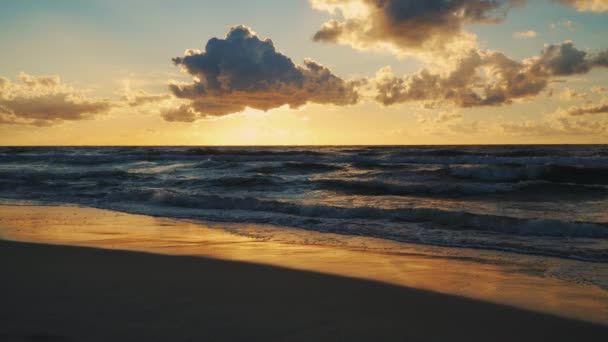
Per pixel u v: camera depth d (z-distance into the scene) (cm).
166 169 2653
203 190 1703
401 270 571
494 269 583
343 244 768
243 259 627
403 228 930
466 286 497
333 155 3519
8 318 363
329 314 396
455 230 905
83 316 371
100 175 2248
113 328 344
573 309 420
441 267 591
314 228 940
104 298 425
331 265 595
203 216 1114
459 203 1315
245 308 405
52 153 4953
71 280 491
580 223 869
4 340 314
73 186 1836
